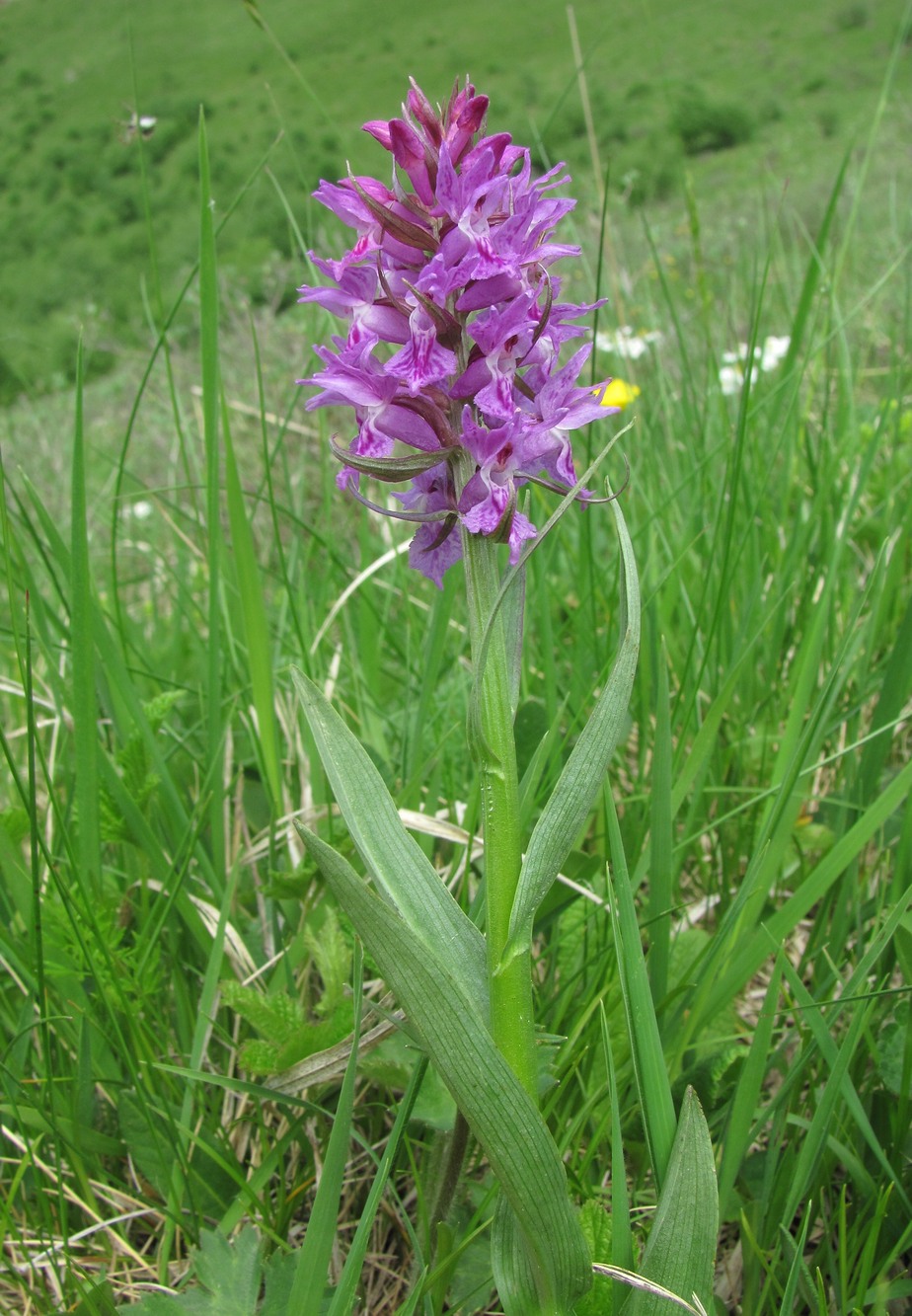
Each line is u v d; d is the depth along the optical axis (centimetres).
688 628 45
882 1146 27
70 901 30
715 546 38
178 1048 31
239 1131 30
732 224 119
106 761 33
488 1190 27
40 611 36
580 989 31
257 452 83
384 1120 29
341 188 24
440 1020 19
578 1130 26
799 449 51
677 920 33
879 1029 27
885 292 76
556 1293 21
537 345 24
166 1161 28
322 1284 21
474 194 22
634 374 68
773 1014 24
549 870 21
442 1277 23
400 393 24
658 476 54
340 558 49
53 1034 30
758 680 43
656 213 168
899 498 48
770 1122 29
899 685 33
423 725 36
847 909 30
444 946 22
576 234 69
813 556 45
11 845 31
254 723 38
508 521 22
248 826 39
